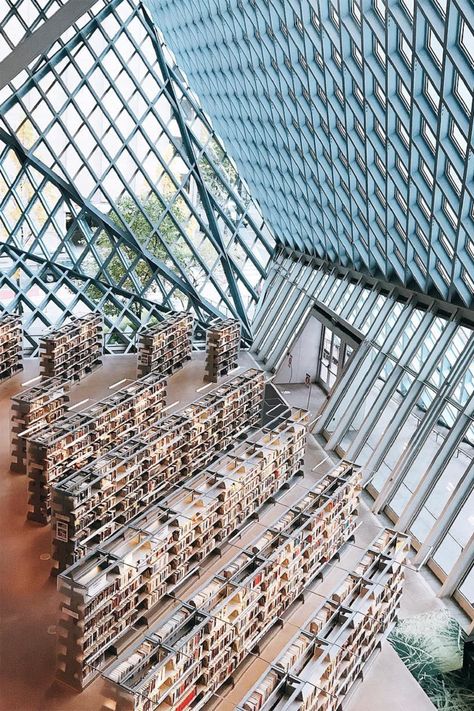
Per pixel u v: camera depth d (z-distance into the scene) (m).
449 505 14.65
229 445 18.86
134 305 27.12
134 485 15.21
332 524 14.07
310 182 20.22
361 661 11.76
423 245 16.52
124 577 11.63
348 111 15.59
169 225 26.72
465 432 15.12
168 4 21.83
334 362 24.44
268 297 27.58
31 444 15.12
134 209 26.23
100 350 24.61
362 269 21.80
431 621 13.41
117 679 9.55
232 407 18.83
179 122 25.66
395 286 19.59
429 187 14.45
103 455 14.97
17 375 23.44
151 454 15.69
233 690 11.48
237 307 28.17
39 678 11.44
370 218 17.95
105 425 16.88
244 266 28.00
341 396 20.55
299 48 15.81
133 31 24.50
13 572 13.95
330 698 10.32
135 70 24.84
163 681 9.77
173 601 13.19
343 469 15.09
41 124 24.52
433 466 15.44
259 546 12.42
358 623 11.05
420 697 11.65
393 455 17.17
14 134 24.36
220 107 23.20
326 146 17.56
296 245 26.56
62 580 10.93
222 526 14.27
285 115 18.72
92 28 24.00
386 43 12.47
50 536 15.16
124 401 17.73
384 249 18.48
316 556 13.73
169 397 22.67
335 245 22.42
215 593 11.12
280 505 16.80
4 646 12.05
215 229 27.08
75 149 24.95
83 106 24.66
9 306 25.14
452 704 11.55
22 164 24.86
